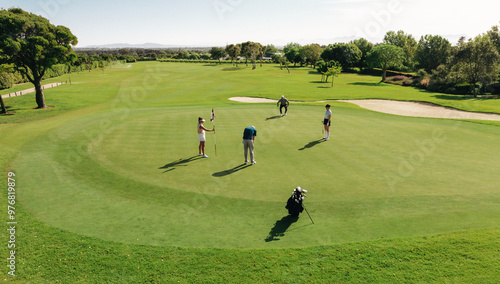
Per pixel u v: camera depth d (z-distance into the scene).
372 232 7.84
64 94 43.06
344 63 110.88
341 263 6.59
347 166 12.45
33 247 7.15
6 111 30.44
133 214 8.92
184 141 16.44
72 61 34.66
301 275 6.27
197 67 117.50
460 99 39.09
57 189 10.59
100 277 6.24
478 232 7.50
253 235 7.84
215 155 14.08
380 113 25.28
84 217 8.70
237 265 6.58
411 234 7.66
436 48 84.62
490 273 6.10
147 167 12.61
